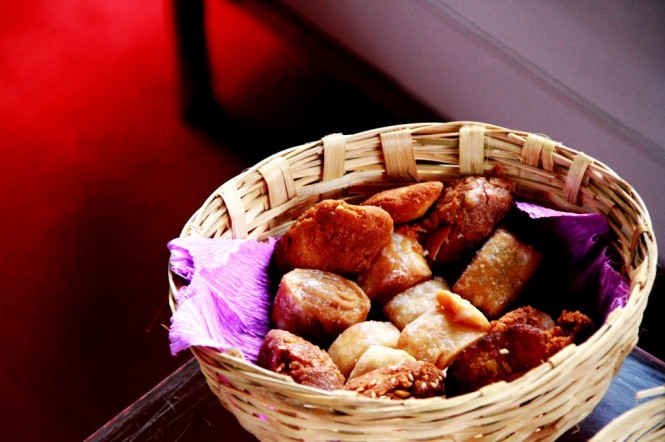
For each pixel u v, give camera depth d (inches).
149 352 40.7
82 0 61.6
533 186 29.9
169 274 27.7
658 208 35.6
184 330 25.6
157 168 48.2
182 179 47.4
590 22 34.5
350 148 30.0
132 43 57.6
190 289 27.0
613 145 35.8
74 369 40.4
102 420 38.7
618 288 27.4
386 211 29.0
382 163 30.4
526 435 25.0
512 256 28.5
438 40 39.4
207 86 50.4
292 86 51.1
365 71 43.8
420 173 30.4
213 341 25.4
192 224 28.4
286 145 47.4
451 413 23.8
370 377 25.8
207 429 27.5
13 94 54.1
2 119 52.3
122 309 42.1
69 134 50.9
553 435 25.6
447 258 29.5
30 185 47.9
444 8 38.4
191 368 28.6
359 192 30.7
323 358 26.5
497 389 23.8
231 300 28.1
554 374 24.2
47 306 42.5
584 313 28.3
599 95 35.4
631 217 27.9
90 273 43.4
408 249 29.0
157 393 28.1
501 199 29.2
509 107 38.4
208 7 56.6
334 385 26.0
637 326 25.9
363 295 28.4
